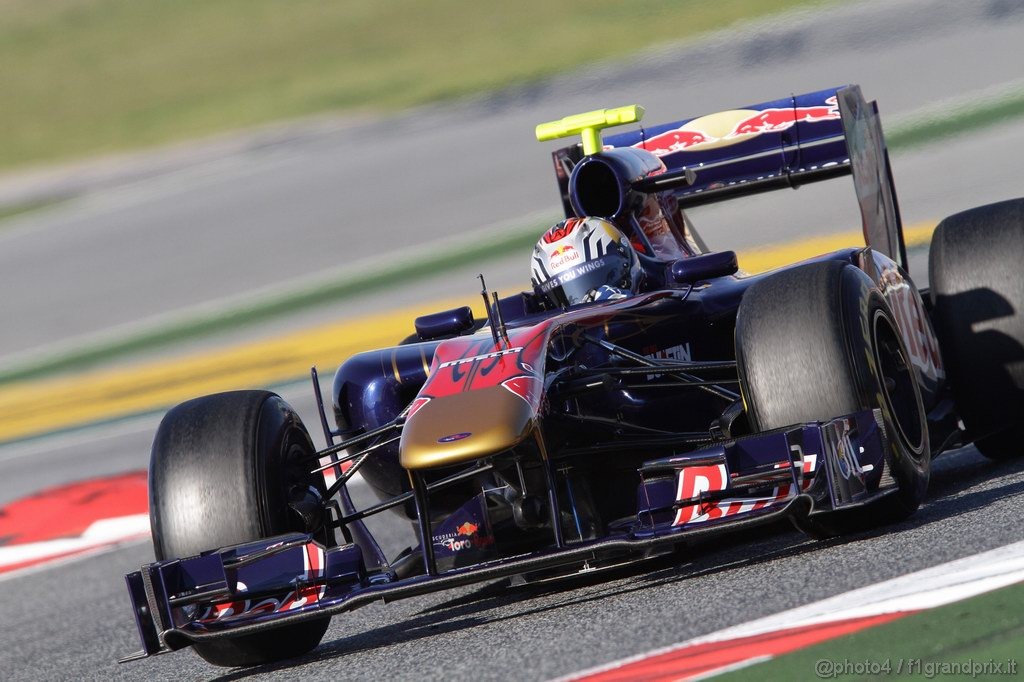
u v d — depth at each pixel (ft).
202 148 333.62
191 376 174.09
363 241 231.71
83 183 326.85
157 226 277.03
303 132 324.80
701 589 49.60
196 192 296.51
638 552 53.93
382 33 382.22
